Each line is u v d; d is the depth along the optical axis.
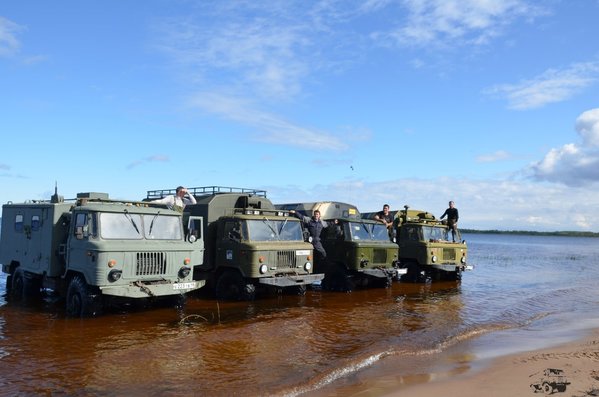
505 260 35.78
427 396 6.19
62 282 11.10
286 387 6.37
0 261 13.30
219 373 6.89
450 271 19.56
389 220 18.20
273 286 13.62
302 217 15.23
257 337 8.92
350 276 15.58
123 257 10.04
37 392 6.11
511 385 6.60
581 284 19.67
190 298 13.29
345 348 8.36
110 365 7.16
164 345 8.24
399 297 14.62
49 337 8.66
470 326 10.45
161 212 11.03
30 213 12.12
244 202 14.21
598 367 7.48
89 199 10.99
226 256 13.14
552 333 10.25
